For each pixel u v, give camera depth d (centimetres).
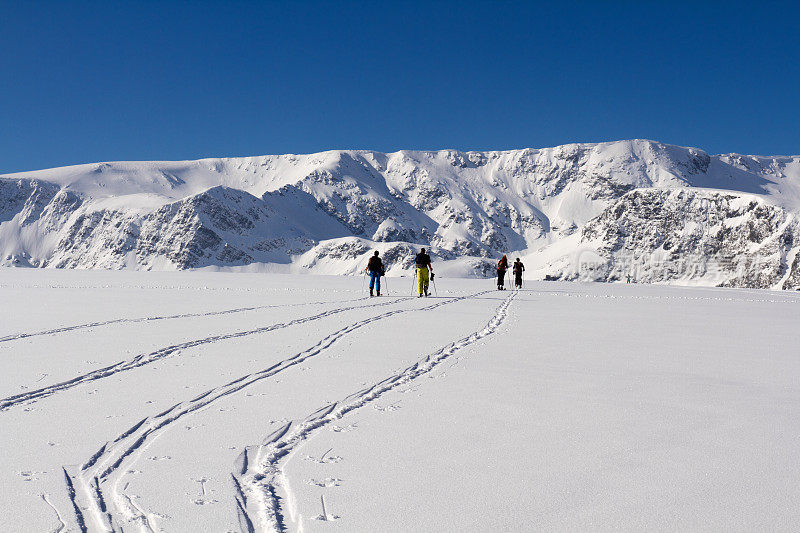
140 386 763
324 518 387
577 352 1070
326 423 612
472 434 573
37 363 909
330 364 925
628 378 844
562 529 374
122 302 2081
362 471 473
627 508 406
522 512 399
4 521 376
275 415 632
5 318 1539
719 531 372
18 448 517
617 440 557
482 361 970
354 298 2397
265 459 497
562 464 492
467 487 441
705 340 1261
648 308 2136
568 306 2166
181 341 1137
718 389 777
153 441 542
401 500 417
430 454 514
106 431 568
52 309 1800
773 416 646
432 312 1814
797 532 371
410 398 718
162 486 437
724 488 443
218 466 480
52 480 446
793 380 840
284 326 1404
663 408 678
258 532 367
